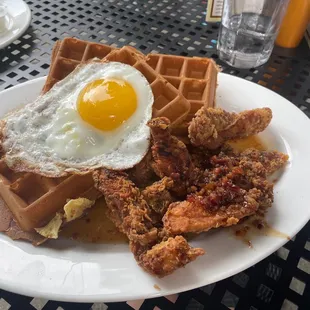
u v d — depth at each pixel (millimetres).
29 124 224
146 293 157
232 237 179
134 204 192
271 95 259
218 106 262
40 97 237
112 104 222
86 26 366
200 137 220
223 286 179
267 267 186
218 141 232
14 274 166
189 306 174
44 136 222
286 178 207
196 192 198
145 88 236
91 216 212
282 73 317
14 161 210
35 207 194
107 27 365
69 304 179
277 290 177
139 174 219
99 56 268
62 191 203
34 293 158
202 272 164
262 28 308
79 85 241
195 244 178
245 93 264
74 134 220
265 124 234
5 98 255
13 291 160
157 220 197
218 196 187
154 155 208
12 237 191
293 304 172
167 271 160
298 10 315
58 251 185
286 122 240
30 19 356
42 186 211
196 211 184
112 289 159
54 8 390
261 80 310
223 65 326
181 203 189
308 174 206
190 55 334
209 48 342
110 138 222
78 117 225
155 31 360
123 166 210
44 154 216
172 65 265
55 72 252
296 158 218
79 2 400
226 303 182
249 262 168
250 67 321
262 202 185
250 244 175
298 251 194
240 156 222
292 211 188
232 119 232
